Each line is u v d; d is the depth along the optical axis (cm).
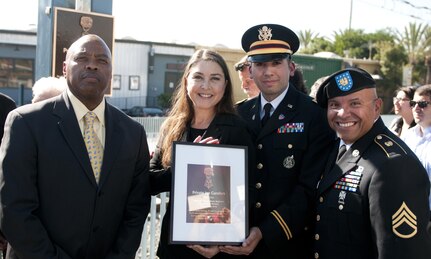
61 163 268
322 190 279
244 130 325
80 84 273
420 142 500
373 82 271
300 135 325
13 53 2355
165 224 325
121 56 2605
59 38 528
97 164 281
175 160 296
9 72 2356
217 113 326
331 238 268
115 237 291
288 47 339
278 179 324
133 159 293
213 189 297
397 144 260
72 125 275
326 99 285
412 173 244
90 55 275
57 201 267
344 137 273
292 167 323
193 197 293
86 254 274
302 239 326
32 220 260
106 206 279
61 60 531
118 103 2614
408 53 4053
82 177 270
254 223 324
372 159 259
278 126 331
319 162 311
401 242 234
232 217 296
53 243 268
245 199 301
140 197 303
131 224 294
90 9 547
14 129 268
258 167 329
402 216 237
